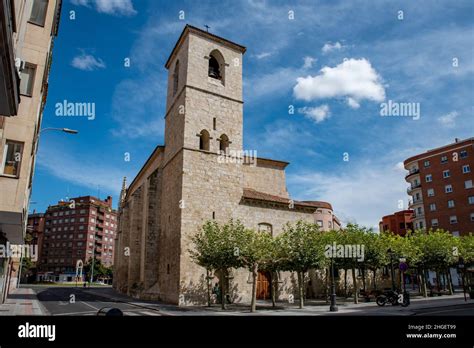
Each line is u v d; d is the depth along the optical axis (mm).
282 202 38406
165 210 37906
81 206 128000
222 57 40438
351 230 35406
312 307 28359
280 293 36438
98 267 120375
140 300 36094
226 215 35281
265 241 27688
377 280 48531
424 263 40469
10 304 29031
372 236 35031
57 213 132000
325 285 38469
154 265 38406
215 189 35438
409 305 29234
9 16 7973
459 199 75000
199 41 38812
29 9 16266
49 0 21562
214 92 38219
